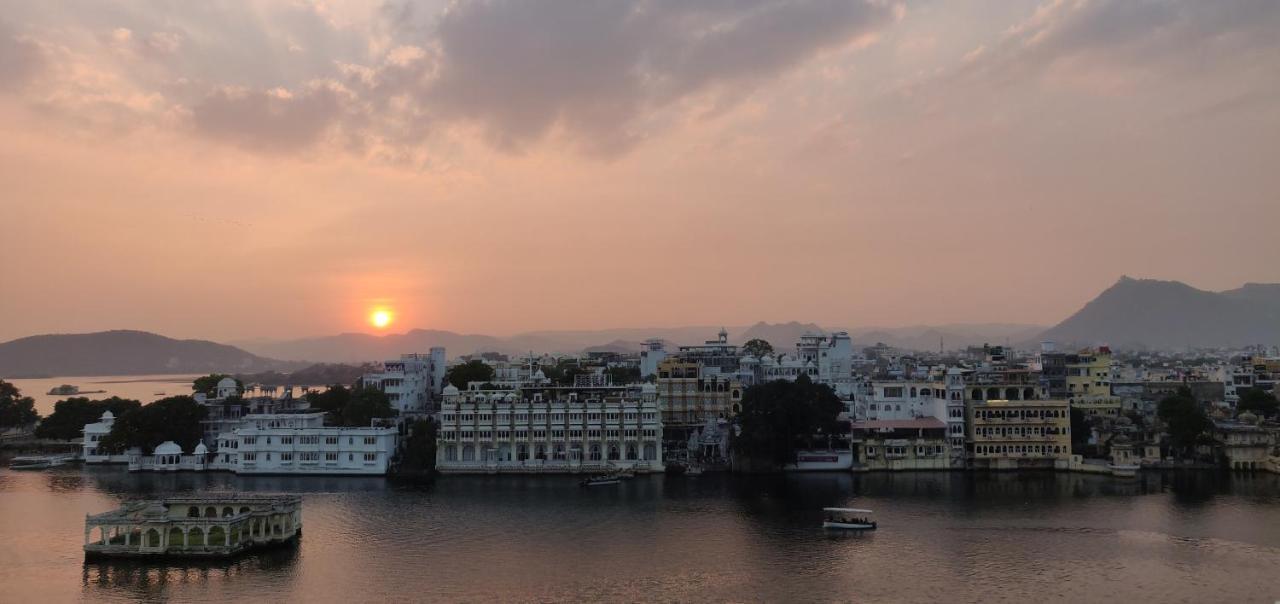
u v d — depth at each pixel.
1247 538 143.50
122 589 119.75
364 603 114.31
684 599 115.81
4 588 120.12
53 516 165.62
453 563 132.75
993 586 120.38
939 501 176.62
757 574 126.56
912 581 122.75
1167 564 129.50
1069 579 123.00
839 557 134.88
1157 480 199.88
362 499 183.38
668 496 185.25
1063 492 185.50
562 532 152.25
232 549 135.75
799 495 185.12
